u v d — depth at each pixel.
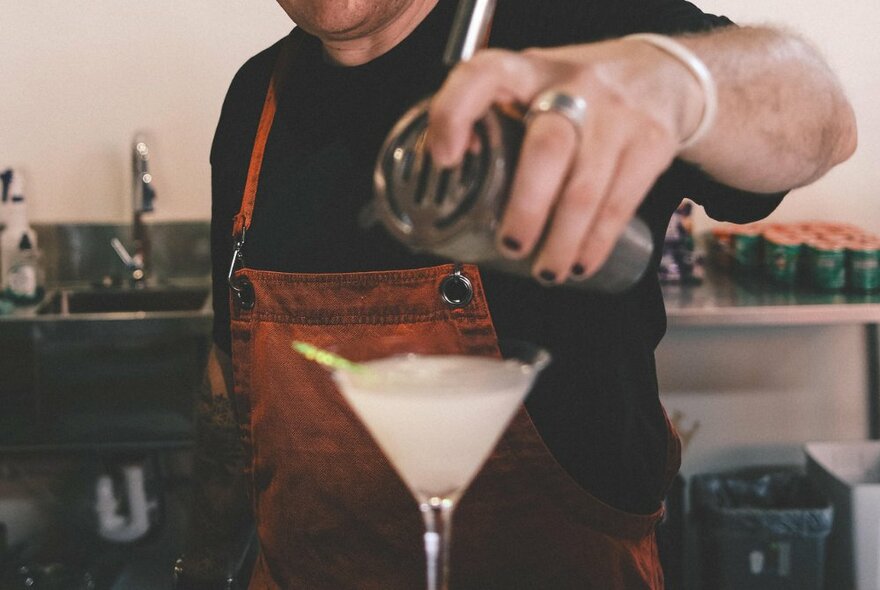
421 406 0.76
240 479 1.60
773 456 3.28
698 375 3.25
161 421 2.63
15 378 2.59
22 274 2.88
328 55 1.45
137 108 3.06
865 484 2.72
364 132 1.39
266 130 1.48
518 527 1.31
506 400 0.80
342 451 1.34
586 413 1.28
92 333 2.58
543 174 0.65
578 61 0.71
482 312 1.28
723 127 0.85
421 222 0.69
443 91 0.66
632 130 0.69
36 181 3.09
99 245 3.06
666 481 1.46
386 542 1.35
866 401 3.25
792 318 2.60
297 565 1.41
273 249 1.42
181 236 3.06
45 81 3.03
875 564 2.73
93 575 2.97
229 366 1.64
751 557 2.71
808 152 0.94
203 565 1.59
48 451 2.64
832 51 3.08
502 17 1.34
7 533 3.16
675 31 1.17
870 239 2.88
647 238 0.84
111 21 3.00
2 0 2.99
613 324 1.28
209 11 3.00
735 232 3.03
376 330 1.33
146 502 2.87
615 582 1.32
